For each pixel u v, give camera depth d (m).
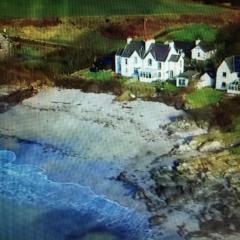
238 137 94.69
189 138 96.62
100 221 76.44
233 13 142.88
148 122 102.94
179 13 144.25
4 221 76.12
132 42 123.00
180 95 110.31
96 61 127.88
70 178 86.81
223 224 74.31
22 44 133.25
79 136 99.00
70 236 73.69
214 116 101.88
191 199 79.31
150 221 75.75
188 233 73.06
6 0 146.12
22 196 82.00
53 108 109.44
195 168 86.19
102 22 141.62
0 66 122.50
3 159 92.31
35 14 143.25
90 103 110.88
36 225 75.62
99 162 90.88
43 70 122.75
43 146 96.31
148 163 89.81
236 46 126.25
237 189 80.62
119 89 114.88
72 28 140.12
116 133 99.50
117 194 82.12
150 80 118.00
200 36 135.00
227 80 111.06
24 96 114.00
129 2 147.25
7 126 103.12
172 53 120.12
